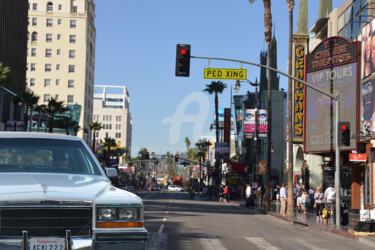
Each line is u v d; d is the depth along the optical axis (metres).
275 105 68.44
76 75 111.81
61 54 112.19
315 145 36.94
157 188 131.38
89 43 117.94
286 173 63.59
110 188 6.15
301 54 42.72
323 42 36.41
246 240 16.23
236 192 68.25
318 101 36.72
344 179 39.94
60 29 112.50
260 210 38.41
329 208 25.23
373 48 31.11
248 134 49.56
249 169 74.19
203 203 51.78
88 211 5.49
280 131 67.88
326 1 45.00
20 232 5.31
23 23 76.00
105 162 117.44
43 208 5.36
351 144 32.75
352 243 17.08
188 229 19.27
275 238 17.53
